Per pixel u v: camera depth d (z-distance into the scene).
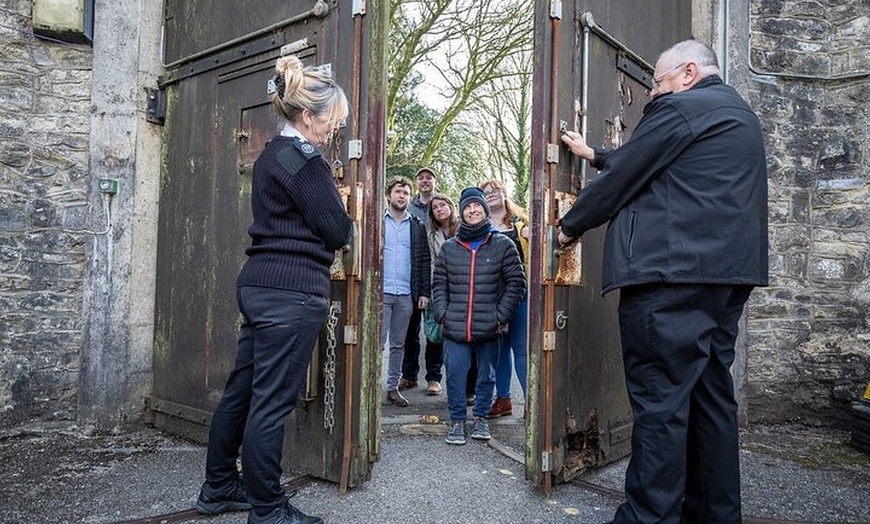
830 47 4.20
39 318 3.67
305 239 2.26
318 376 2.84
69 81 3.75
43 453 3.28
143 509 2.56
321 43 2.88
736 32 4.08
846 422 3.99
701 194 2.15
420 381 5.48
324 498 2.64
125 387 3.70
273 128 3.09
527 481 2.86
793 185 4.16
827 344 4.07
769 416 4.10
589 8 2.94
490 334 3.40
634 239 2.22
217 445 2.46
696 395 2.29
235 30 3.31
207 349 3.40
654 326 2.16
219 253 3.35
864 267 4.03
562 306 2.80
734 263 2.13
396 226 4.54
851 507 2.69
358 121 2.74
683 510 2.37
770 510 2.64
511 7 9.17
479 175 12.74
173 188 3.68
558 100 2.73
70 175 3.74
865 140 4.06
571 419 2.86
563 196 2.74
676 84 2.40
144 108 3.76
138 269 3.74
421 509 2.54
